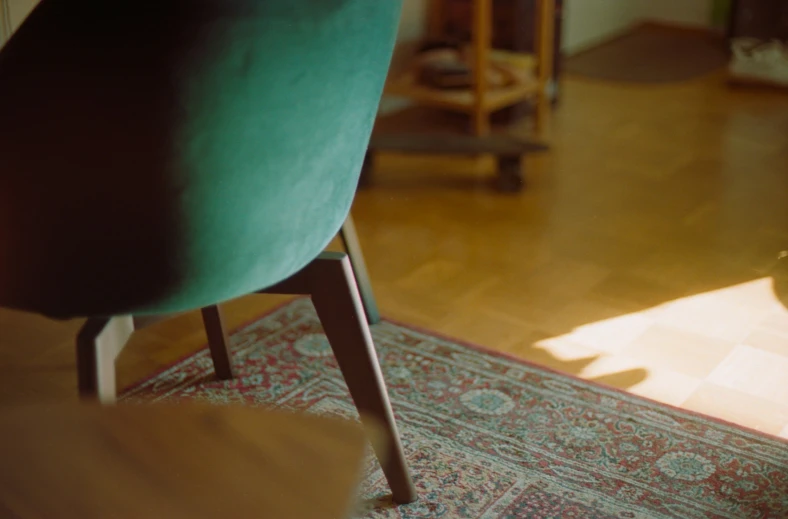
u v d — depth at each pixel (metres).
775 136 3.16
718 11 4.33
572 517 1.42
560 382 1.78
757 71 3.63
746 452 1.57
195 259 1.19
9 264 1.19
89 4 0.97
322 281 1.35
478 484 1.50
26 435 0.81
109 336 1.27
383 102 3.46
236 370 1.83
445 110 3.49
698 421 1.66
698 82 3.76
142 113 1.05
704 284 2.17
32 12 0.98
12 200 1.13
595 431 1.63
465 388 1.76
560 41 3.45
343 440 0.76
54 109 1.04
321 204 1.28
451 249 2.37
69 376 1.84
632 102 3.54
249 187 1.17
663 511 1.44
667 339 1.94
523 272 2.24
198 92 1.05
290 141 1.16
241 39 1.04
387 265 2.29
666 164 2.93
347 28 1.12
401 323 2.00
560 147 3.09
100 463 0.77
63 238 1.15
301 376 1.82
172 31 1.00
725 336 1.95
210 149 1.10
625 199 2.67
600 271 2.24
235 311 2.07
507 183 2.74
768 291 2.13
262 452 0.76
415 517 1.42
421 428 1.64
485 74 3.02
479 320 2.02
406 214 2.59
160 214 1.13
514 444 1.60
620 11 4.45
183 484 0.74
